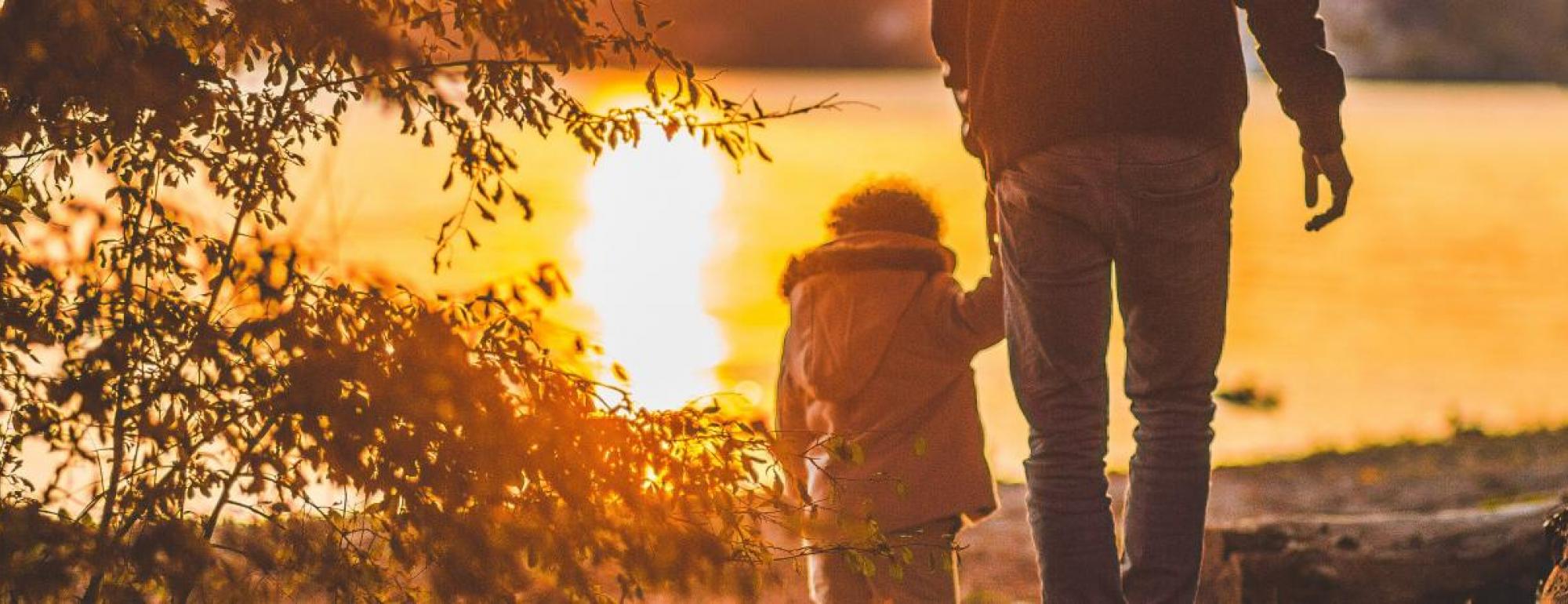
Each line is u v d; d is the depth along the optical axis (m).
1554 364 21.42
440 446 3.09
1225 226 3.23
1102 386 3.23
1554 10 160.12
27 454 3.68
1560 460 10.42
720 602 3.93
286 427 3.10
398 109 3.29
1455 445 11.88
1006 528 8.97
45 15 2.95
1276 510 9.51
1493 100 136.50
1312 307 28.56
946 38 3.50
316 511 3.34
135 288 3.22
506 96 3.30
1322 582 5.32
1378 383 19.58
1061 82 3.15
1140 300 3.19
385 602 3.27
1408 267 36.16
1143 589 3.18
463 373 3.11
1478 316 27.34
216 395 3.13
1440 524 5.44
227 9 3.09
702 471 3.21
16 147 3.19
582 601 3.28
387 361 3.14
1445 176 67.44
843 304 4.34
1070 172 3.13
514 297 3.41
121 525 3.14
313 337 3.10
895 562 3.45
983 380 17.91
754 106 3.32
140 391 3.11
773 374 18.44
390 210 39.31
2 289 3.18
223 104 3.21
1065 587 3.14
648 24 3.30
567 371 3.36
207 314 3.21
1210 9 3.16
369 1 3.25
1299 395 18.44
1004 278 3.32
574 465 3.14
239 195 3.26
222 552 3.22
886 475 3.56
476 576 3.13
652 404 3.46
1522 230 45.59
